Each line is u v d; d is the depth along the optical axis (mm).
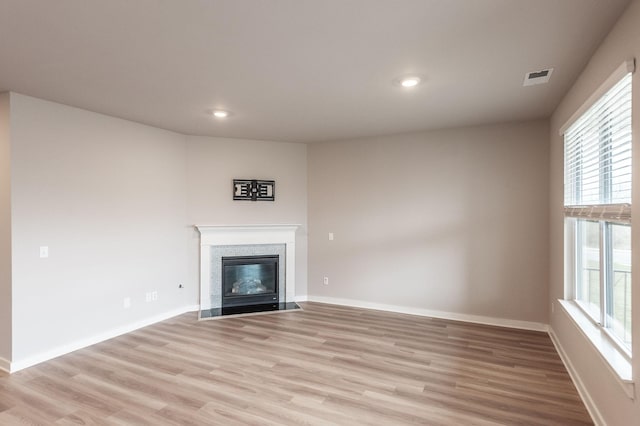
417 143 4984
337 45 2418
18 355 3289
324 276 5684
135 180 4441
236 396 2818
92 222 3943
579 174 3035
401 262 5113
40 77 2961
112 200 4164
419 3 1924
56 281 3598
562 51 2504
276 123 4508
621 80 2029
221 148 5363
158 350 3750
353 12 2010
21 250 3318
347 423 2465
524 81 3059
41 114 3488
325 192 5648
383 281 5242
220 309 5297
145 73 2898
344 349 3770
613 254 2512
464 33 2254
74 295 3758
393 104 3715
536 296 4340
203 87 3219
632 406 1887
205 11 1999
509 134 4441
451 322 4664
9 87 3178
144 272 4559
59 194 3633
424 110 3924
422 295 4984
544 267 4293
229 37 2307
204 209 5289
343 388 2941
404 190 5078
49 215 3543
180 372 3234
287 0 1889
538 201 4309
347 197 5484
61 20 2088
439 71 2857
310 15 2043
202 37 2307
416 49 2479
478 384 3004
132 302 4398
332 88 3248
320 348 3799
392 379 3096
